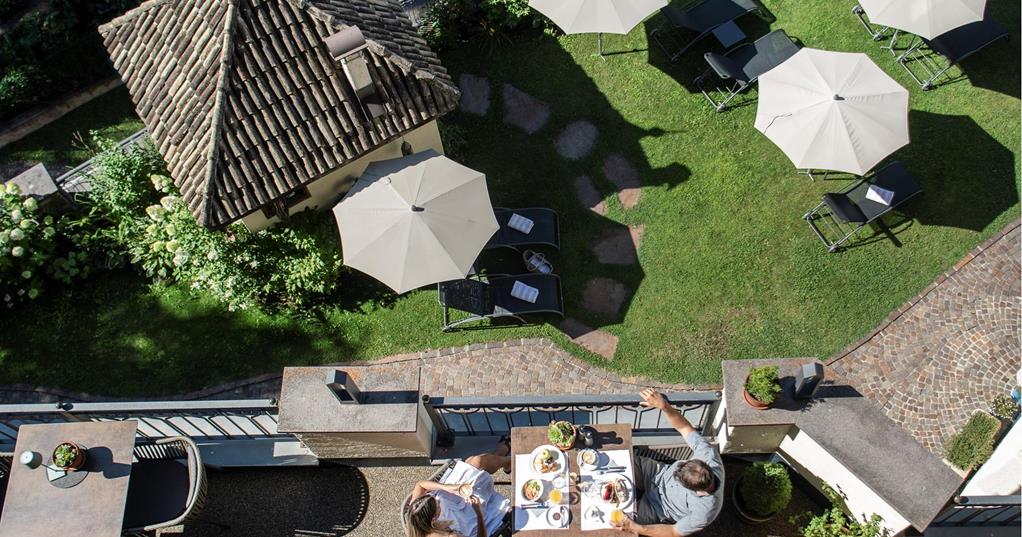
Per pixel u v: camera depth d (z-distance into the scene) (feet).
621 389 42.70
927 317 43.29
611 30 48.26
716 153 49.67
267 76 41.50
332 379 27.78
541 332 44.60
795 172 48.37
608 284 46.03
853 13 53.11
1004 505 27.45
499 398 30.94
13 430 34.96
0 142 55.93
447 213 41.16
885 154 43.09
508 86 53.57
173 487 30.78
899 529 27.76
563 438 28.43
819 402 28.14
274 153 41.88
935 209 46.44
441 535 25.38
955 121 49.08
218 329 46.39
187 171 42.29
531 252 46.19
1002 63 50.60
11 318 47.57
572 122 51.88
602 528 27.20
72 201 49.57
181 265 46.14
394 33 44.88
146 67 44.86
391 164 43.57
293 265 44.60
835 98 43.52
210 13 42.09
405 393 29.71
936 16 46.29
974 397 40.75
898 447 27.30
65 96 56.85
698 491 25.32
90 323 47.32
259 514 33.55
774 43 51.11
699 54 53.31
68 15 57.41
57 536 27.96
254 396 44.32
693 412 34.19
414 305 46.03
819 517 29.96
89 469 29.07
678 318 44.55
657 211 48.16
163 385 45.06
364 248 40.96
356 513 33.35
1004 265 44.39
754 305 44.60
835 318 43.80
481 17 54.90
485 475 29.07
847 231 46.34
